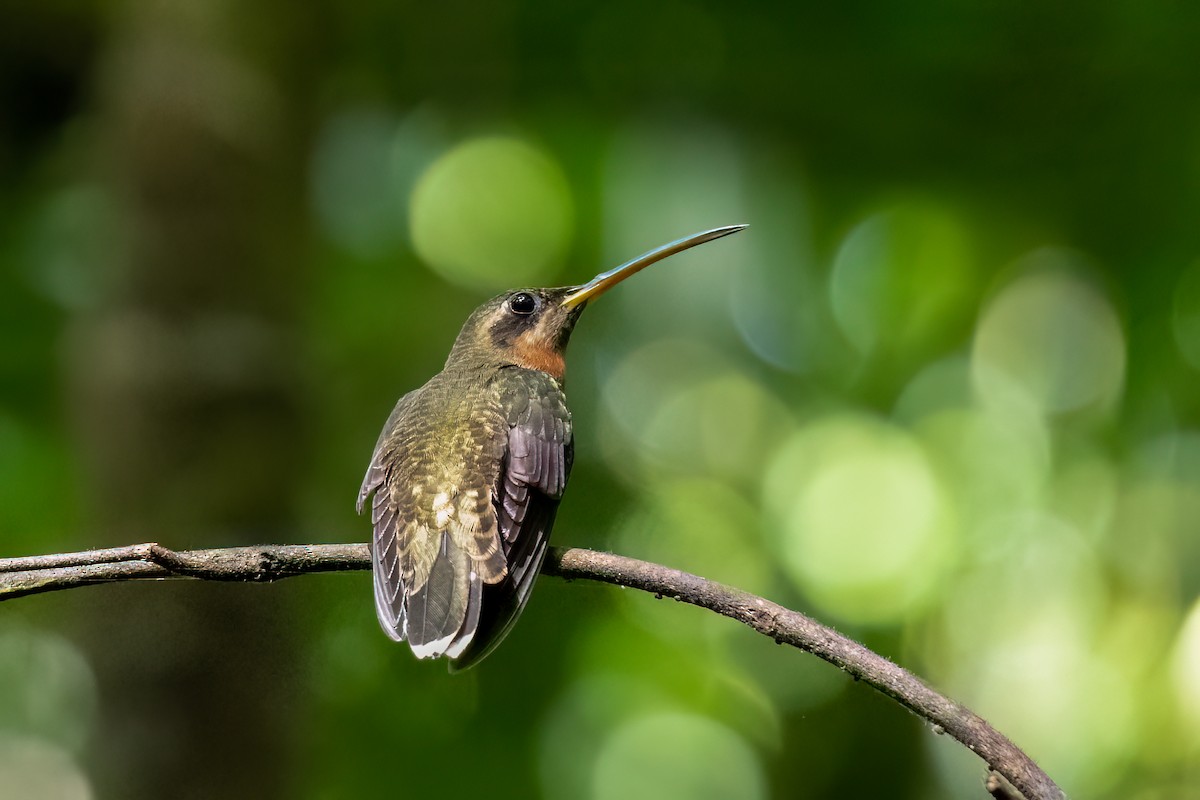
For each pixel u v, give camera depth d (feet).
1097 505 44.06
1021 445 46.96
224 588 31.73
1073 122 40.75
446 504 22.49
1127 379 40.06
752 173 43.57
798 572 48.03
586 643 38.68
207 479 33.58
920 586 46.93
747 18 40.75
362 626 32.81
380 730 36.40
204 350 34.12
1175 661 38.52
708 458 48.26
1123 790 38.47
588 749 39.06
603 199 44.14
